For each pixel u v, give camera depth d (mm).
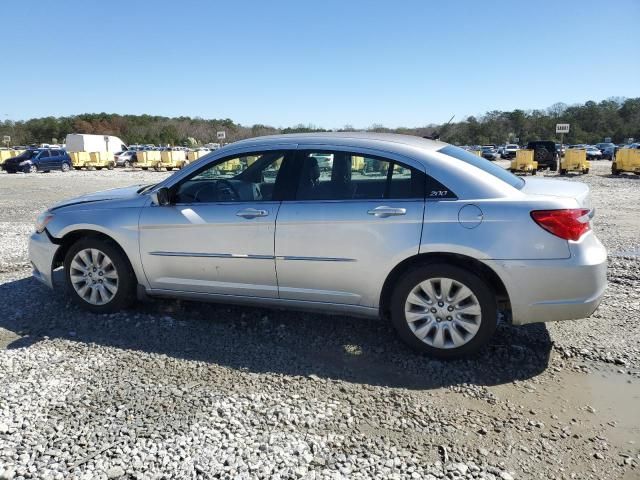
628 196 15750
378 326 4297
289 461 2523
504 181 3721
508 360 3697
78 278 4562
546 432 2818
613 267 6188
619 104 114375
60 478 2381
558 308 3469
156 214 4277
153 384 3295
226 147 4281
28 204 13945
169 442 2662
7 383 3287
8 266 6242
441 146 4031
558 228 3406
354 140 3953
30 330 4188
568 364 3643
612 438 2766
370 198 3762
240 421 2875
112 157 44031
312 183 3945
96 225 4414
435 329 3680
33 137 108750
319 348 3891
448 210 3553
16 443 2645
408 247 3605
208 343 3961
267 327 4281
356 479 2396
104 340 3998
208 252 4129
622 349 3854
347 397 3166
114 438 2693
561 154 30781
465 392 3256
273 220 3924
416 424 2881
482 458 2578
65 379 3352
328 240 3791
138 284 4453
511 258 3441
